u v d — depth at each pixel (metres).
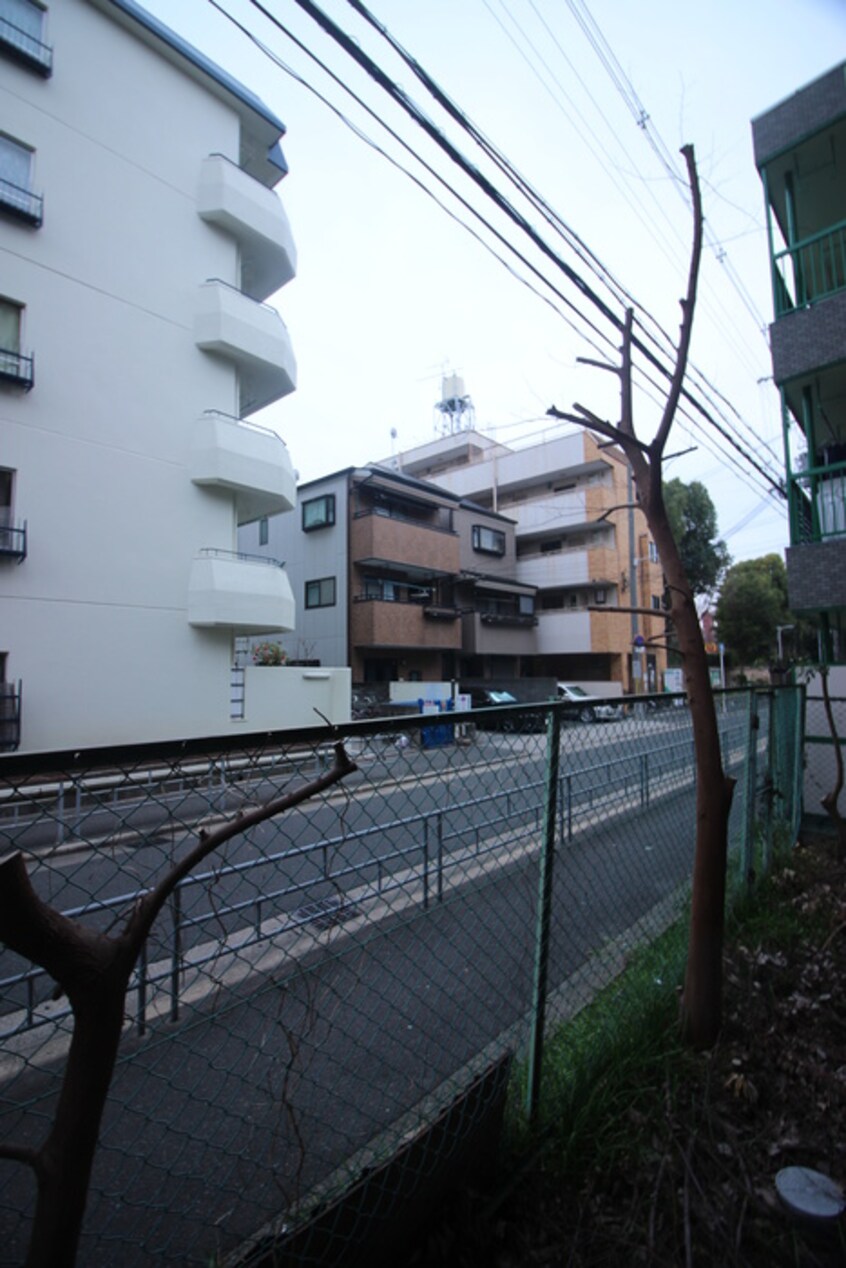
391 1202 1.36
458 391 33.97
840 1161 1.72
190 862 0.91
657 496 2.38
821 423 7.70
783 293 6.88
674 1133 1.80
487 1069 1.69
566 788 2.57
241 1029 2.47
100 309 9.37
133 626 9.62
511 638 24.58
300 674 12.10
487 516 25.03
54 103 8.97
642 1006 2.40
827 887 3.77
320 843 1.58
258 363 11.37
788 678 5.35
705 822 2.25
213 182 10.68
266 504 12.02
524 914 3.53
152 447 9.95
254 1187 1.80
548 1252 1.45
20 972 3.03
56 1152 0.80
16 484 8.44
